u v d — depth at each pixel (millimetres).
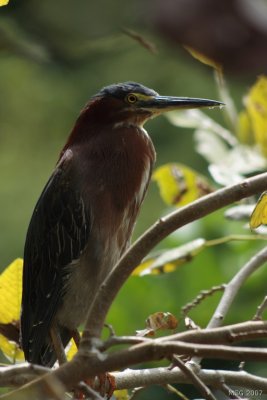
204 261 4305
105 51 4035
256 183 3939
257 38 1980
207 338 3668
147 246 3930
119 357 3547
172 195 4211
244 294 4312
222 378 4016
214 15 1964
